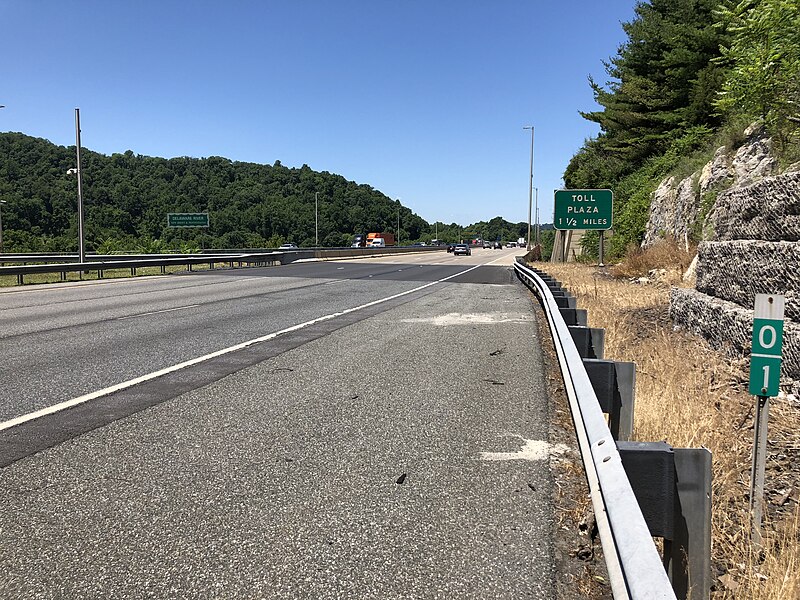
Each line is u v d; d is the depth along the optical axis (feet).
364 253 203.41
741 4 34.40
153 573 9.69
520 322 39.58
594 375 13.16
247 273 98.12
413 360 26.94
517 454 15.08
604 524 8.13
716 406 18.11
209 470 14.03
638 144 112.88
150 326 37.32
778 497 12.66
